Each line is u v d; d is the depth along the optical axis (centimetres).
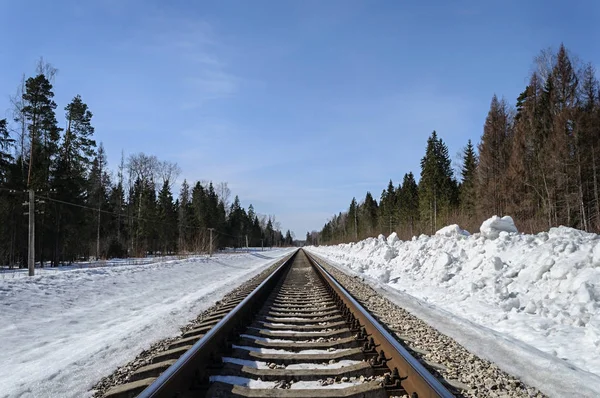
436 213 5412
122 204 5934
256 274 2117
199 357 380
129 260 3362
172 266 2131
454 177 6725
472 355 463
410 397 319
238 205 11312
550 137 3275
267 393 329
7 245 3550
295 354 453
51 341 650
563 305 641
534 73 3950
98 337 647
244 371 386
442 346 508
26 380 418
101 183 5128
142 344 570
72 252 3997
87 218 4081
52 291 1062
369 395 326
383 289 1145
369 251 2512
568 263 718
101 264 2469
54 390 387
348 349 459
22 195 3325
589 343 508
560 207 3181
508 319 667
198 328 638
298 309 838
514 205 3625
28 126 3331
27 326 744
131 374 405
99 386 398
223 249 8869
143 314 890
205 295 1160
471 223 2872
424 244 1512
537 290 741
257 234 13425
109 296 1152
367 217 10388
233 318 592
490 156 4400
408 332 599
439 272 1099
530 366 423
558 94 3531
